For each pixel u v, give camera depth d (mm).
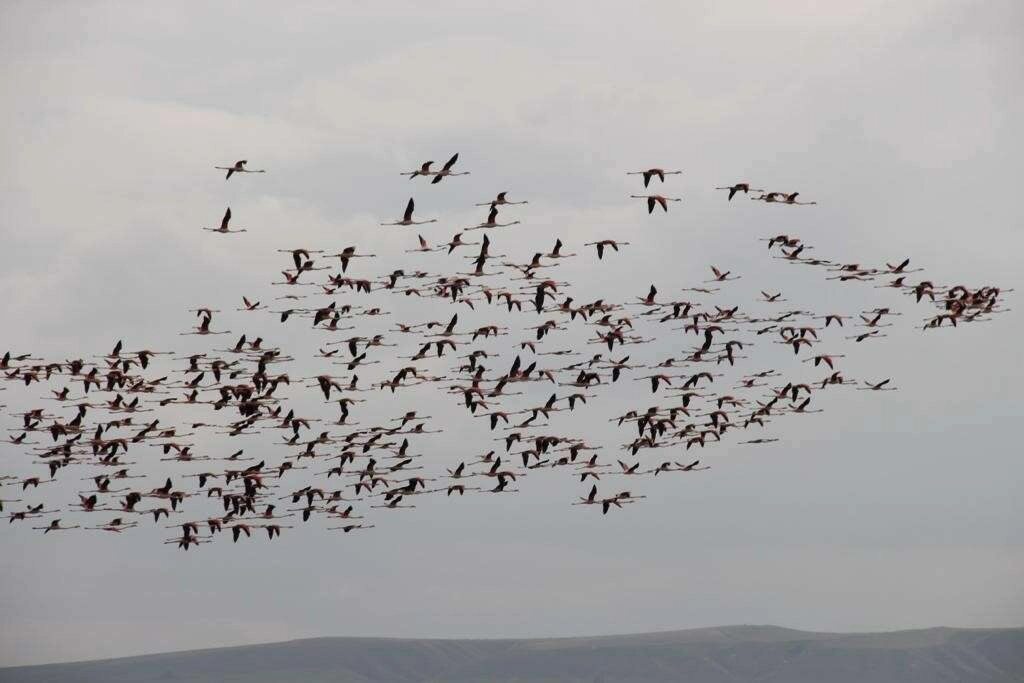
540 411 131500
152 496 131625
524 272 123625
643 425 132750
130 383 133625
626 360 132625
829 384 131625
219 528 132250
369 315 130625
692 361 132000
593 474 134000
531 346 130875
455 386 132375
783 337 130875
